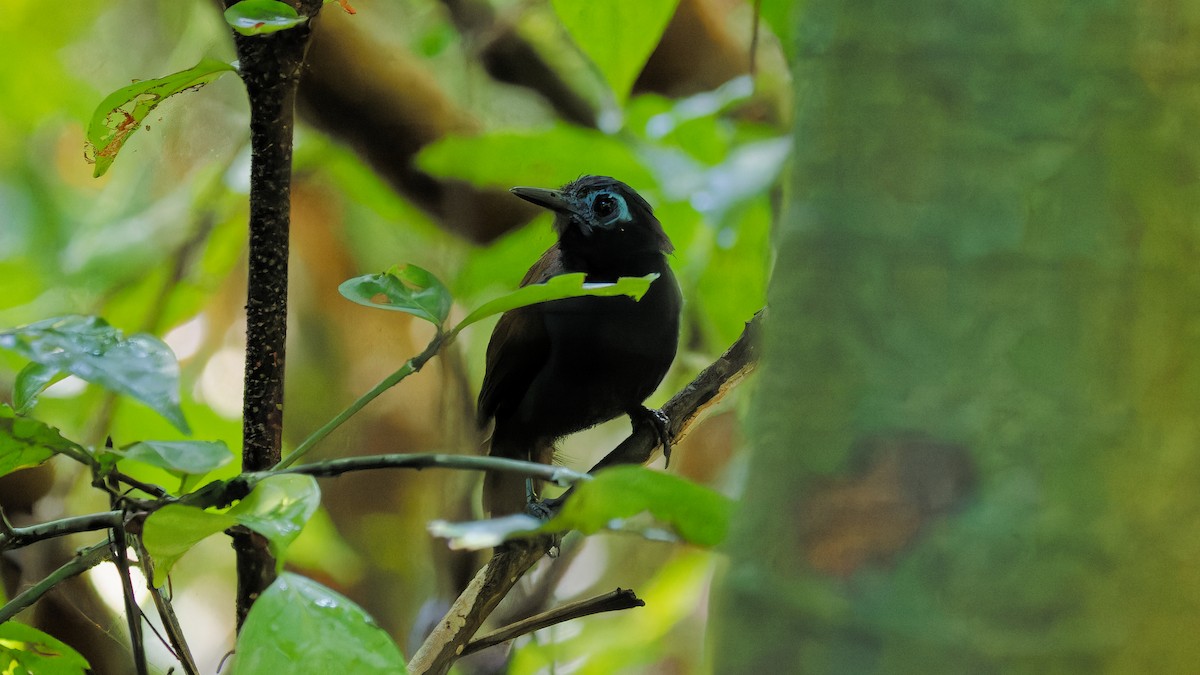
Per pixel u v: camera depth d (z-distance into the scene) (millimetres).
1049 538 2686
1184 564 2695
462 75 4977
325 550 4934
